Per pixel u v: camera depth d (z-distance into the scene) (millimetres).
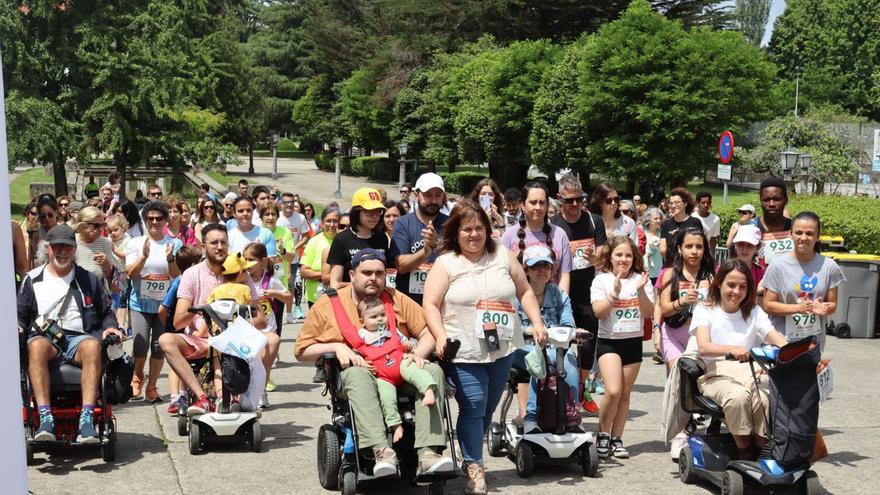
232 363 7781
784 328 8148
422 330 6844
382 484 6875
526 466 7125
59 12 43875
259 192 15047
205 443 8148
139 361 10078
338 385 6613
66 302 7516
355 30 77188
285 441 8273
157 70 45719
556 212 9680
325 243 12633
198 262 9492
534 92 48344
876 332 15133
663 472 7379
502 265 6754
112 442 7480
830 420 9375
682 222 13664
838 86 89875
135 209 14484
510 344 6723
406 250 8023
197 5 71125
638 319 7648
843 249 16953
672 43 37781
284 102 95812
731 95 37406
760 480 6387
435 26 62906
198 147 50406
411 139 62375
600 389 10531
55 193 44812
